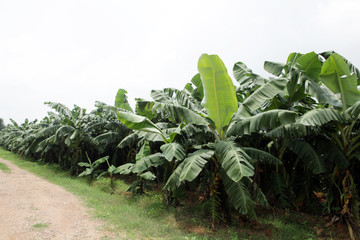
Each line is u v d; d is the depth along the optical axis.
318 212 6.68
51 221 5.74
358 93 5.21
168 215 6.46
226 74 5.41
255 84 7.38
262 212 6.80
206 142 6.48
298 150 5.81
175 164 7.13
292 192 6.81
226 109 5.68
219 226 5.64
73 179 12.24
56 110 13.57
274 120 4.89
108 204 7.51
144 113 8.63
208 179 6.54
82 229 5.32
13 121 29.33
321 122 4.66
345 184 5.34
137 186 8.96
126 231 5.23
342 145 5.59
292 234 5.26
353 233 5.02
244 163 4.46
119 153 14.60
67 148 16.61
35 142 17.84
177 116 5.92
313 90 5.53
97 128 14.66
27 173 13.68
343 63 5.12
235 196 5.02
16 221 5.61
